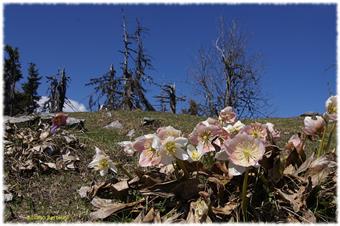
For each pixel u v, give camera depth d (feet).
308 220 1.98
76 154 3.37
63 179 2.91
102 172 2.34
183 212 2.09
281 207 2.07
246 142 1.86
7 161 3.04
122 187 2.31
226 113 2.47
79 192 2.52
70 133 4.12
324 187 2.19
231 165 1.89
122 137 4.90
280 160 2.15
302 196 2.05
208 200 2.00
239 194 2.09
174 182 2.16
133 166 3.09
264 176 2.15
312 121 2.28
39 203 2.50
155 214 2.05
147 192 2.18
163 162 2.06
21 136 3.48
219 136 2.11
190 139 2.13
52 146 3.31
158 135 2.10
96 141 4.01
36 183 2.83
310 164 2.17
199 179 2.19
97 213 2.18
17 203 2.49
